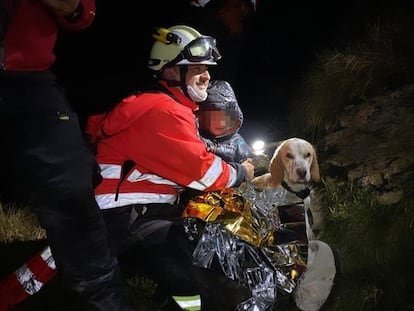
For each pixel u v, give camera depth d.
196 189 3.01
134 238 2.95
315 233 3.79
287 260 3.01
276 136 5.36
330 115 4.91
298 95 5.45
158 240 2.96
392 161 4.09
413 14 5.27
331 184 4.20
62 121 2.57
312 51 6.34
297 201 3.13
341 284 3.43
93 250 2.69
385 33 5.20
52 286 3.63
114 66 7.80
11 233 4.43
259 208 3.08
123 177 2.97
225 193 3.07
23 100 2.50
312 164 3.14
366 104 4.71
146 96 2.97
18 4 2.44
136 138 2.93
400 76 4.87
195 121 3.01
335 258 3.27
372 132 4.45
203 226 2.98
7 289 3.08
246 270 2.96
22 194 2.62
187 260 2.99
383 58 4.98
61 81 7.68
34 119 2.52
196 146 2.90
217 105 3.36
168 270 2.98
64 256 2.68
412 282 3.39
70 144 2.57
